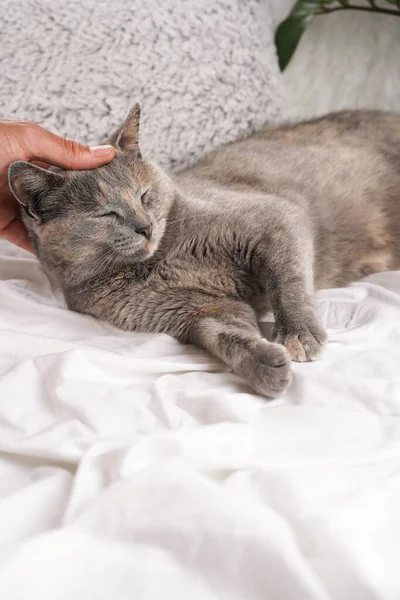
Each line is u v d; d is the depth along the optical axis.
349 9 1.04
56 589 0.44
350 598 0.43
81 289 0.75
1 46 0.92
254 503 0.48
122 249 0.72
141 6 0.93
